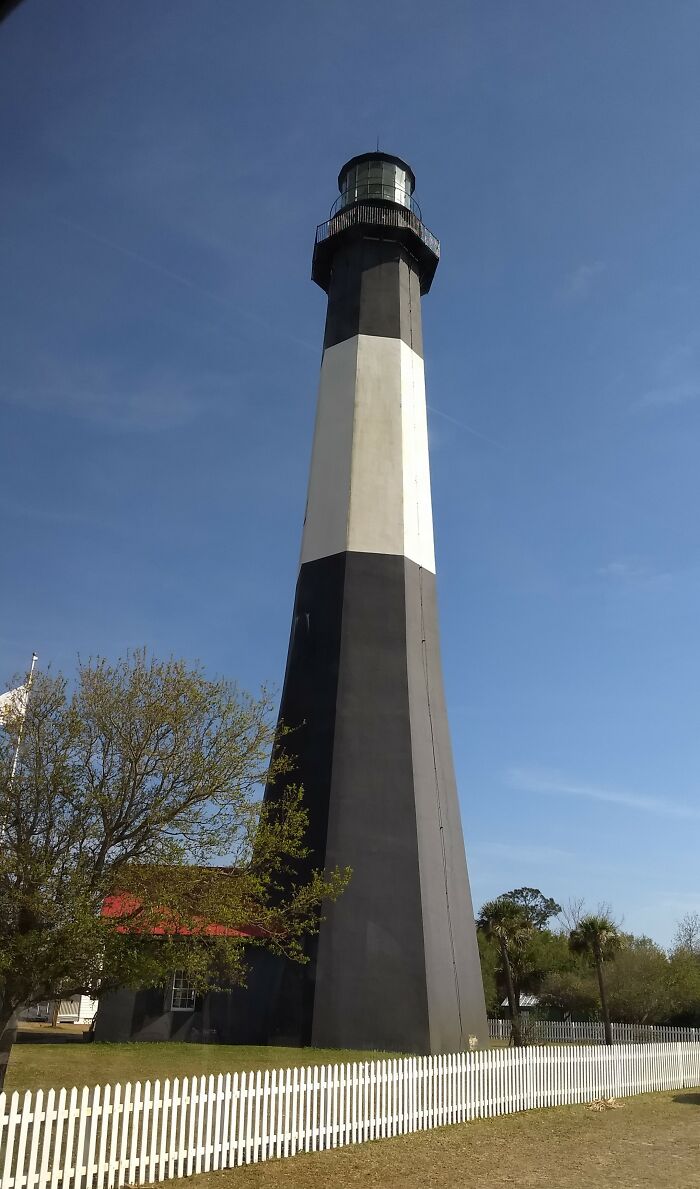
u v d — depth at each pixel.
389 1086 15.56
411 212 33.38
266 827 16.42
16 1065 19.97
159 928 14.65
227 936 16.44
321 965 23.17
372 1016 22.78
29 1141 11.84
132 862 14.27
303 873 24.34
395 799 25.27
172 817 14.57
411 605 28.11
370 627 27.28
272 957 23.86
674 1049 25.27
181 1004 25.06
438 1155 13.75
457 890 26.09
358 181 35.06
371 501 28.83
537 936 57.94
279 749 26.66
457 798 27.67
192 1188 11.37
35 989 13.46
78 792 14.12
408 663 27.17
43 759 14.04
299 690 27.16
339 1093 14.57
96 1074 18.98
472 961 25.69
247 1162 12.84
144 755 14.73
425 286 34.94
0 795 13.66
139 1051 22.38
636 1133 16.17
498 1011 56.44
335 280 33.03
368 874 24.22
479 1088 17.70
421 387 32.00
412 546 28.97
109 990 14.11
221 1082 12.78
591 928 44.25
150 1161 11.60
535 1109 19.00
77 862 13.62
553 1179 12.14
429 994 23.17
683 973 51.44
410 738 26.16
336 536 28.58
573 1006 53.97
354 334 31.22
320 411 31.19
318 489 29.94
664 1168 12.95
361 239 32.69
